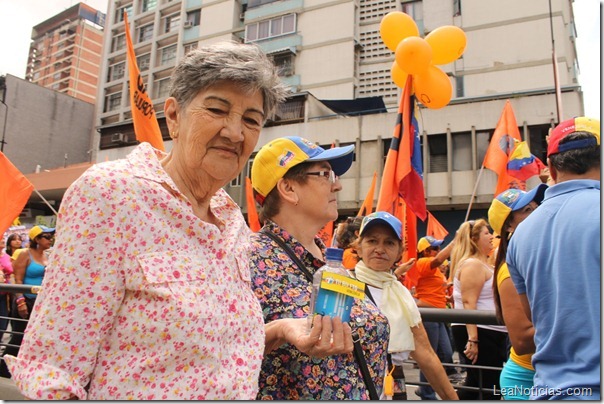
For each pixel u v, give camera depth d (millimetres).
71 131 36438
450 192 18125
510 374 2383
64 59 71500
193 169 1455
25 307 5602
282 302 1708
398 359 3123
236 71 1359
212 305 1305
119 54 35906
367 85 25094
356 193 19328
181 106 1451
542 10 22312
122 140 26578
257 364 1419
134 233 1222
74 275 1136
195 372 1234
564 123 1955
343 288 1454
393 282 2730
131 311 1206
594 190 1756
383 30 5992
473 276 3631
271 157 1979
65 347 1120
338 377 1631
